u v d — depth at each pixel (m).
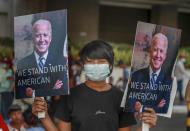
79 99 2.35
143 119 2.40
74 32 19.66
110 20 21.83
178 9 22.16
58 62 2.34
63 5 19.39
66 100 2.39
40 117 2.37
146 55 2.38
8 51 14.89
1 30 16.48
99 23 21.64
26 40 2.39
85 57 2.34
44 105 2.38
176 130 7.40
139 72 2.38
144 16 22.34
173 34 2.42
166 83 2.46
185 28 22.62
